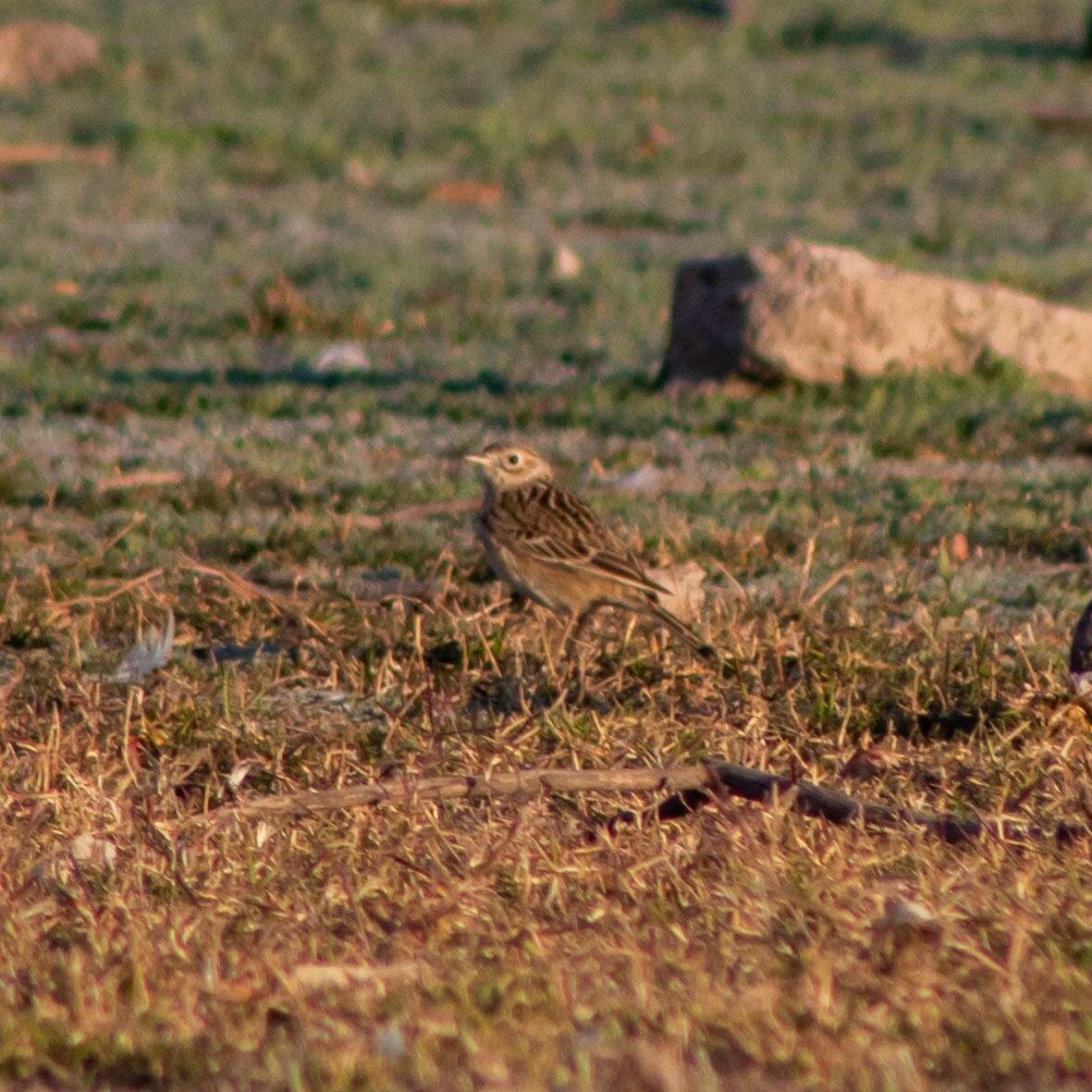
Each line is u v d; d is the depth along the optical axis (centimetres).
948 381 2352
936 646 1352
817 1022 720
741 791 1020
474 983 767
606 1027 723
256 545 1708
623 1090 662
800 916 832
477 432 2191
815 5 6481
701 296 2405
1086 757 1111
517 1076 671
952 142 4409
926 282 2358
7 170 4116
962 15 6384
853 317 2344
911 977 766
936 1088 672
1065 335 2381
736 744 1170
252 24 6106
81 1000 747
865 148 4375
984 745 1156
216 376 2500
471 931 850
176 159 4203
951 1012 735
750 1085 674
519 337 2769
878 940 802
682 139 4431
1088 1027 715
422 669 1338
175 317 2873
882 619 1470
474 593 1569
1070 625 1465
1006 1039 710
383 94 4988
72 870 934
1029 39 5972
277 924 868
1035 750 1123
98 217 3666
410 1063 689
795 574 1612
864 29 6119
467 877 905
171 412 2297
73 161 4178
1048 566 1680
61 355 2628
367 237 3494
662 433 2177
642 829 1003
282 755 1169
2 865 940
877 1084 668
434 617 1462
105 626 1497
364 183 4044
